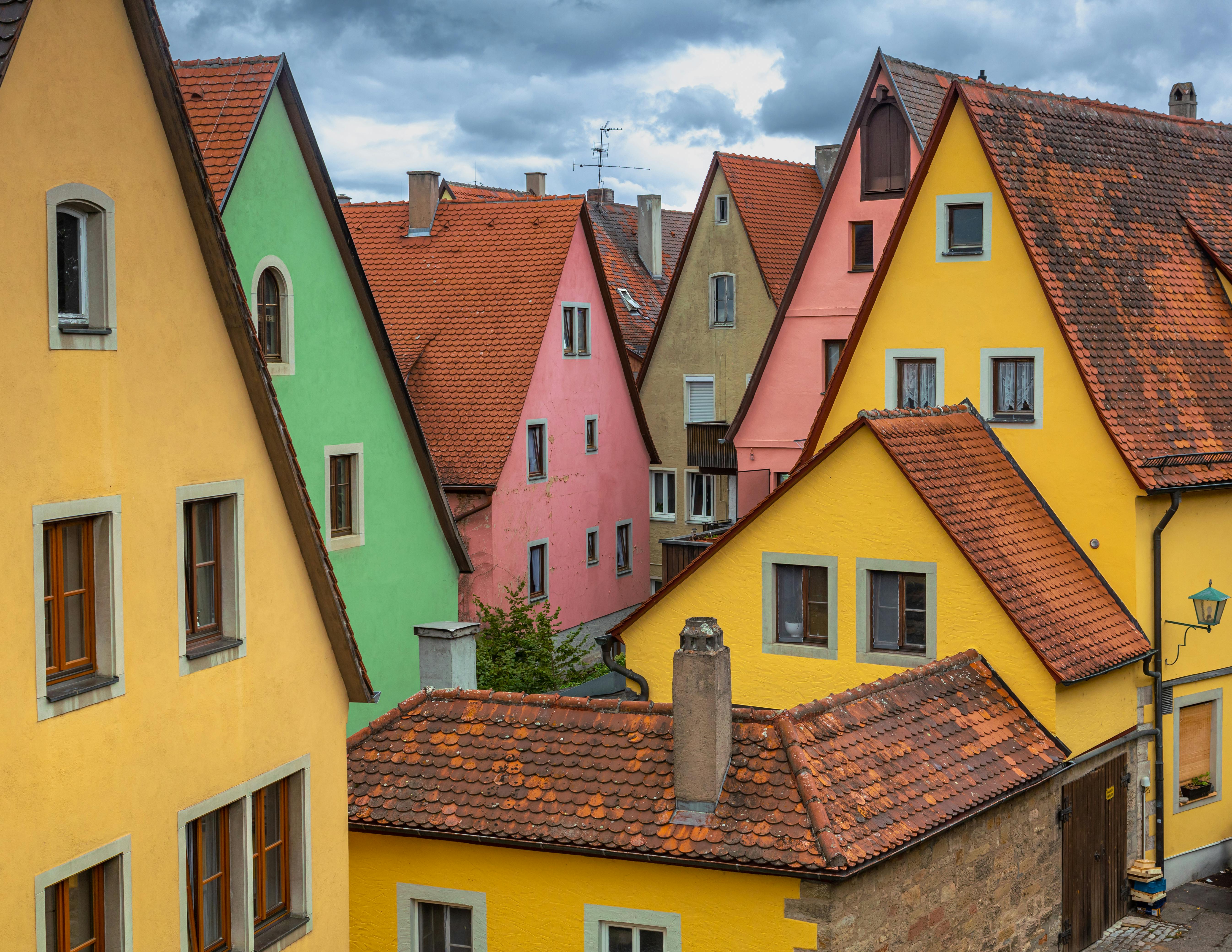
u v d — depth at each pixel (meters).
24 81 11.18
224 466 13.68
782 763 15.61
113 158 12.13
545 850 15.71
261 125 24.05
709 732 15.35
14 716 11.12
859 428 20.67
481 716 17.38
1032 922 18.47
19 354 11.16
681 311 43.88
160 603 12.77
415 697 17.84
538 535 38.78
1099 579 22.20
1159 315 24.25
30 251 11.25
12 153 11.07
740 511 36.34
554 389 39.41
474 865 16.31
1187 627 22.81
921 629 20.45
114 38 12.14
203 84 24.47
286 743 14.73
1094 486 22.48
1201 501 23.12
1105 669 19.88
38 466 11.35
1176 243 25.53
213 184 23.14
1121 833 21.19
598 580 42.25
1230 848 23.86
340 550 26.69
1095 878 20.31
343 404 26.70
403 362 38.69
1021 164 24.06
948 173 24.19
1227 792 23.75
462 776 16.67
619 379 43.16
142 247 12.51
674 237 56.41
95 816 11.96
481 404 37.53
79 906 12.08
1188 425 23.12
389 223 42.62
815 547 21.14
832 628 21.08
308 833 15.11
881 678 20.58
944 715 17.98
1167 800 22.52
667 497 45.41
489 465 36.44
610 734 16.69
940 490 20.62
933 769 16.69
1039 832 18.58
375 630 27.83
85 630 12.15
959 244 24.28
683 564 32.59
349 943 16.00
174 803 12.97
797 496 21.27
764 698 21.64
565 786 16.19
